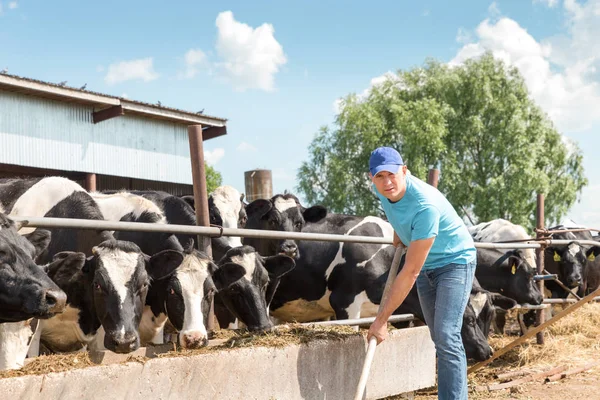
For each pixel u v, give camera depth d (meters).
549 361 8.47
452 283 4.14
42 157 15.83
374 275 7.83
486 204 29.41
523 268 9.08
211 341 5.20
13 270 3.95
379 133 30.69
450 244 4.13
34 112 15.73
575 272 11.47
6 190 5.87
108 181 18.45
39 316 3.99
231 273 5.61
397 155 3.94
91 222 4.39
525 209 29.69
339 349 4.48
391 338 4.93
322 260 8.02
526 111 31.92
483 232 11.55
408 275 3.88
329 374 4.41
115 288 4.90
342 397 4.50
